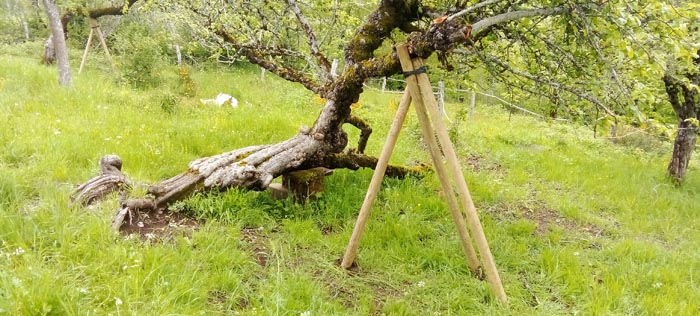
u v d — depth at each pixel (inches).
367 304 146.3
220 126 325.1
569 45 182.7
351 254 164.1
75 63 587.8
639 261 199.5
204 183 187.2
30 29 831.7
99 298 121.0
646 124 158.6
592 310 154.9
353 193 224.8
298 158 202.5
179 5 263.7
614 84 167.3
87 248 140.8
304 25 221.6
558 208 257.3
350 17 250.8
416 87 147.8
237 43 226.8
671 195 320.5
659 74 154.8
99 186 174.4
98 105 339.0
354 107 442.9
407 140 360.5
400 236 189.9
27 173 195.3
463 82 247.4
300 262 164.7
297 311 133.3
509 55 216.2
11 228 145.6
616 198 292.0
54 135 249.3
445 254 180.2
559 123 454.3
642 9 134.8
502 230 211.5
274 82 635.5
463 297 154.5
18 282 111.7
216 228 170.2
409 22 190.9
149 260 140.6
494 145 408.2
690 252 217.6
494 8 174.1
